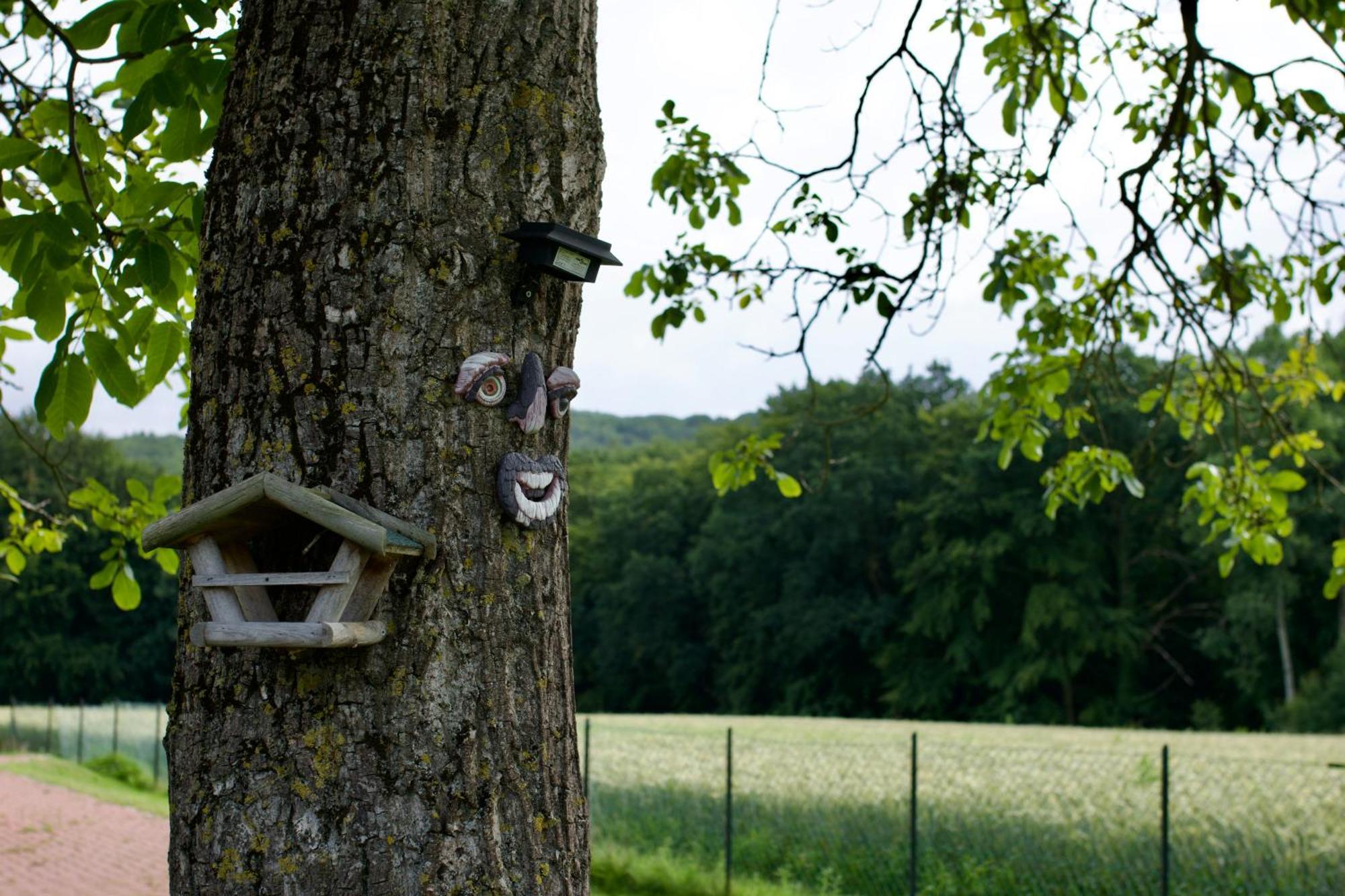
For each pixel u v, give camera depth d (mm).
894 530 49594
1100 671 44406
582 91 2920
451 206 2674
